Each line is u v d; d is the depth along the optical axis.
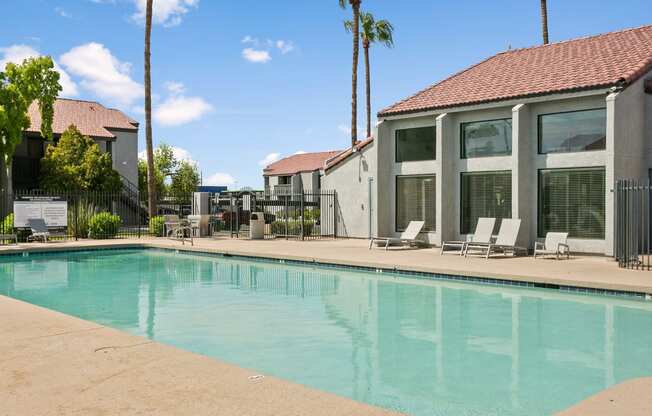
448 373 6.02
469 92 18.67
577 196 16.06
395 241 18.48
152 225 25.17
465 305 9.85
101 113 38.03
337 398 4.05
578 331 7.91
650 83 15.79
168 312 9.43
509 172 17.47
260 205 29.47
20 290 11.81
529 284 11.35
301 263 15.66
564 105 16.17
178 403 3.94
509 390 5.47
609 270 12.23
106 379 4.50
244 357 6.69
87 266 15.95
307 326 8.31
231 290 11.72
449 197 18.58
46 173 30.23
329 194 24.64
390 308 9.64
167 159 56.47
